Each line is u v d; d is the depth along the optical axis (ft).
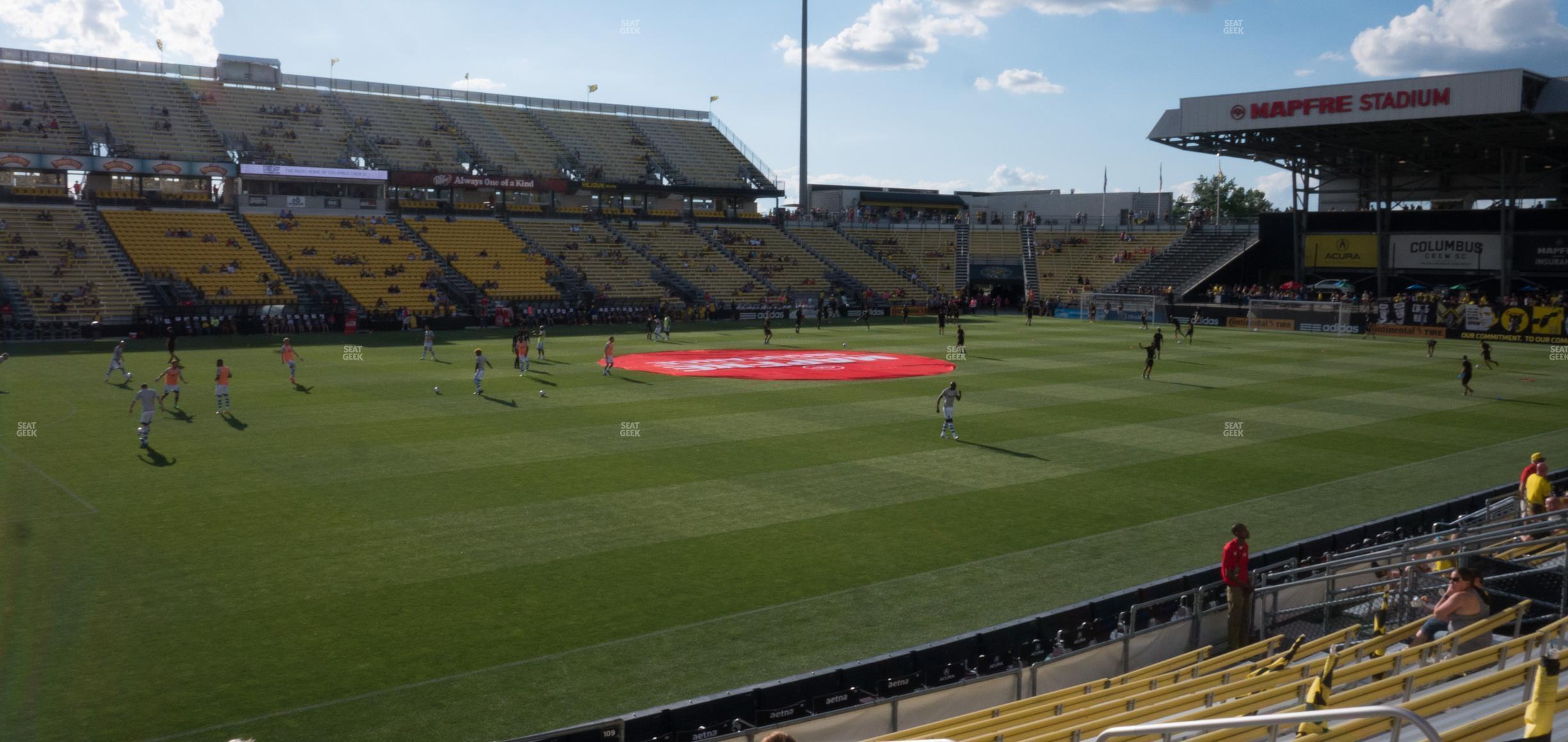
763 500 87.76
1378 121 242.78
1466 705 33.96
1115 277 365.20
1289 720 21.84
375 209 295.89
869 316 299.79
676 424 122.01
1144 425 126.31
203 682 51.19
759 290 326.24
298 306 243.40
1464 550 54.39
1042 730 37.42
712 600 64.34
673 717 44.68
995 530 80.33
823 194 447.01
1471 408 142.41
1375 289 313.32
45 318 212.64
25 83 267.59
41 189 246.27
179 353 185.68
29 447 101.86
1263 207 572.92
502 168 321.11
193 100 290.15
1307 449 112.68
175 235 252.42
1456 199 307.37
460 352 195.00
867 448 109.81
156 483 88.53
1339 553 66.80
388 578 66.69
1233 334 266.98
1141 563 72.90
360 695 50.34
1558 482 88.48
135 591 63.26
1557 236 278.87
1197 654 51.72
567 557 71.87
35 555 69.41
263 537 74.33
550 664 54.54
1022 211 410.72
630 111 380.37
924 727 40.24
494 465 98.07
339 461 98.12
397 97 333.42
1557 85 225.15
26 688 50.06
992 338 246.06
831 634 59.41
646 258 321.73
